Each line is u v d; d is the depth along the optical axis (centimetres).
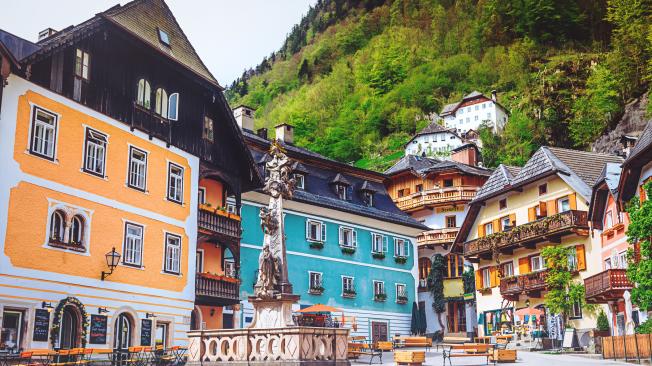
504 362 2495
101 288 2481
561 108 10588
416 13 16725
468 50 14762
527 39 13425
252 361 1806
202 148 3130
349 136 12900
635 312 2967
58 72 2391
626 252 2966
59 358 2238
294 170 4078
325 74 16450
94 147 2530
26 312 2180
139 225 2703
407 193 5794
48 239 2283
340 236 4303
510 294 4100
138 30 2812
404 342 3944
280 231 1958
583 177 3931
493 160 10300
